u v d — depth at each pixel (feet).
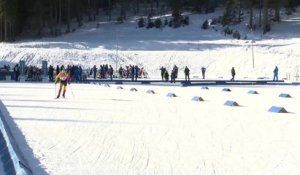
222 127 54.03
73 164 34.40
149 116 63.67
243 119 61.11
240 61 194.08
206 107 76.23
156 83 152.35
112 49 216.13
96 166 33.99
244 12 280.51
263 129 52.60
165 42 225.56
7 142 35.29
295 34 235.61
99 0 329.11
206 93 108.88
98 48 219.00
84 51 203.72
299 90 120.37
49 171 31.81
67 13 273.13
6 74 165.99
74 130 50.49
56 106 74.54
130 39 238.68
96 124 55.26
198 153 39.47
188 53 205.36
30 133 47.73
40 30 267.80
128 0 300.40
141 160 36.50
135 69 172.35
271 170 33.58
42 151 38.78
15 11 244.63
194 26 260.62
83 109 70.95
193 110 71.61
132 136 47.39
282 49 203.41
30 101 81.97
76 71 157.99
